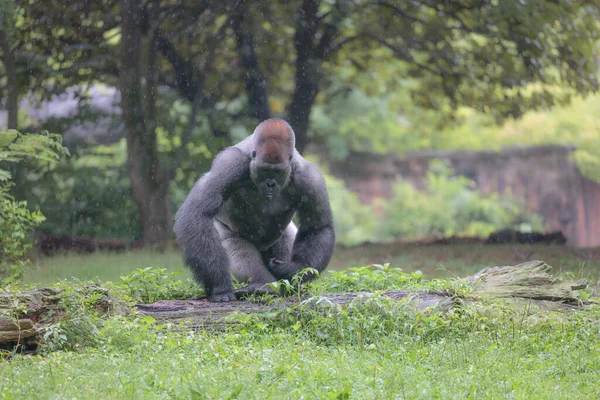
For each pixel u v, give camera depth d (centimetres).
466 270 1417
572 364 657
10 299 704
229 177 864
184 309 802
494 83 2341
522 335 746
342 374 592
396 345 711
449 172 3938
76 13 2125
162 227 2109
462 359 663
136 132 2103
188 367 614
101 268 1434
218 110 2277
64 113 2394
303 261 877
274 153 838
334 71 2586
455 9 2180
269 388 558
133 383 559
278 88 2484
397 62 2748
